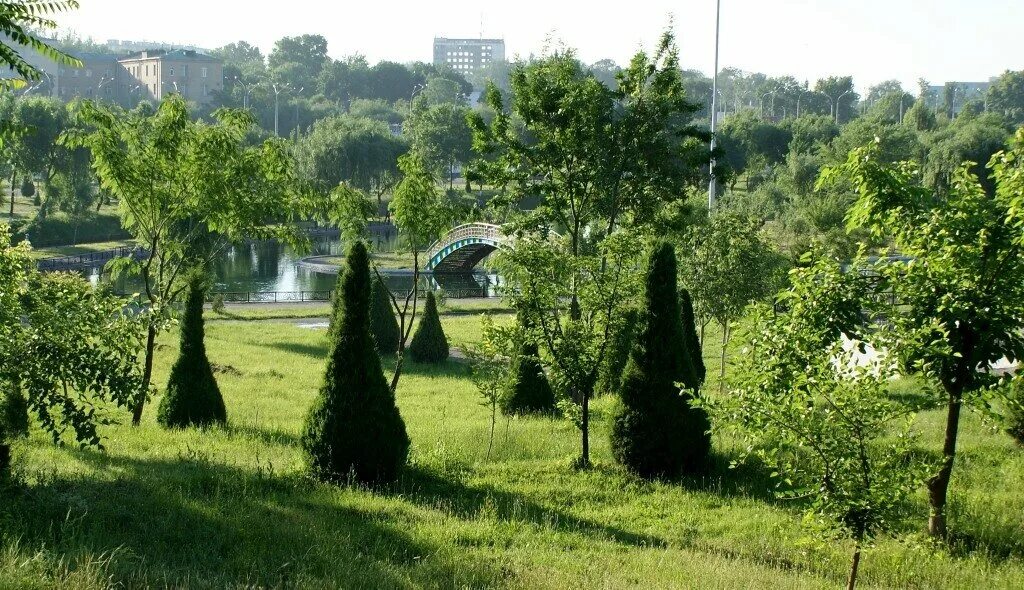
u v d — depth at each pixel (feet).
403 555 38.86
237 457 57.52
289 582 32.68
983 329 41.52
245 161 74.79
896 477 33.17
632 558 40.06
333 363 51.83
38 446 58.54
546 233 95.81
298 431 71.00
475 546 41.29
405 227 77.46
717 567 38.60
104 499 41.65
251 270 261.85
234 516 41.39
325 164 355.97
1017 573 40.24
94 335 45.96
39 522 37.01
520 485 53.72
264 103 589.32
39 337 43.34
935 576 39.88
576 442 66.39
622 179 100.83
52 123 274.16
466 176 101.24
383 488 51.42
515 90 97.66
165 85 627.05
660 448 55.16
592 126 95.45
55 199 285.84
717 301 95.76
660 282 56.24
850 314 39.75
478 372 66.74
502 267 61.16
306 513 43.42
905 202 44.34
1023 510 48.83
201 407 70.69
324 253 303.07
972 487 53.67
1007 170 42.52
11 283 44.16
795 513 48.98
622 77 97.91
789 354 36.22
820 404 35.55
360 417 51.34
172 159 71.41
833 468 33.76
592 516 48.14
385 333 125.59
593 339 57.98
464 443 64.34
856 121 296.71
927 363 40.60
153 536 37.58
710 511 49.73
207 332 140.15
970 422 70.74
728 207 193.57
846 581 39.29
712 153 100.58
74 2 36.94
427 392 96.94
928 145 299.17
